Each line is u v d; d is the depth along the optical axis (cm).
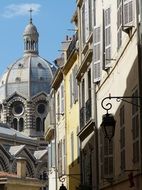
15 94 16962
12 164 13938
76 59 4166
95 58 3128
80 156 3841
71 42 4488
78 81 3938
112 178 2725
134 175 2275
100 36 3075
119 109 2591
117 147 2627
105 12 2891
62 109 4981
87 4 3584
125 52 2503
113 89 2781
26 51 18088
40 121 16750
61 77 4997
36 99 16862
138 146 2209
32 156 14588
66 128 4684
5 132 14462
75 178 4056
